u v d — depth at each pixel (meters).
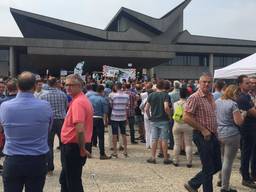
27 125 4.86
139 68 65.88
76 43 53.84
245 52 68.44
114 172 9.95
